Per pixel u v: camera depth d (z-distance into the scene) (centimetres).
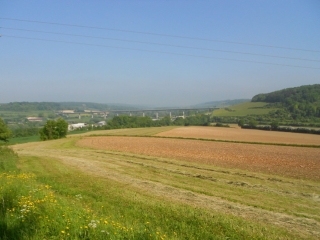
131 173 2036
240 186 1688
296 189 1641
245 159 2956
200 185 1661
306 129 7162
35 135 10000
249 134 6956
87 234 698
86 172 2025
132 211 1041
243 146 4441
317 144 4619
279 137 6088
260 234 871
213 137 6188
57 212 826
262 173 2167
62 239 655
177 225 904
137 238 718
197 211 1068
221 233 865
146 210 1066
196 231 858
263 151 3747
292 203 1310
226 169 2323
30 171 2073
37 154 3572
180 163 2627
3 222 728
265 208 1194
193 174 2052
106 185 1541
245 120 10912
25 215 776
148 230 791
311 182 1847
